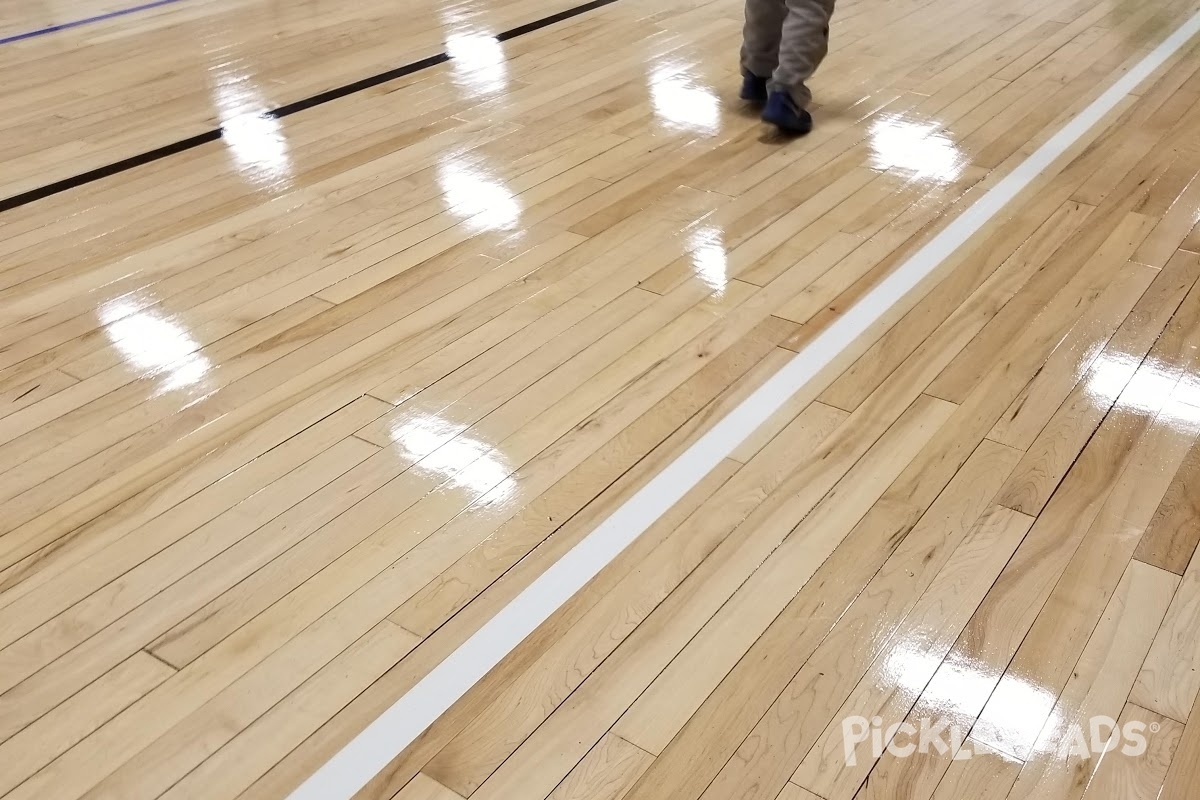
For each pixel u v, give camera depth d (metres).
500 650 1.77
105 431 2.29
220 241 3.05
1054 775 1.54
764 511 2.03
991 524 1.98
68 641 1.80
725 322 2.61
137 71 4.34
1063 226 3.01
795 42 3.43
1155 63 4.17
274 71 4.31
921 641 1.76
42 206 3.27
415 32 4.73
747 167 3.41
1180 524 1.97
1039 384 2.36
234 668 1.75
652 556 1.94
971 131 3.63
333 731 1.64
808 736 1.61
